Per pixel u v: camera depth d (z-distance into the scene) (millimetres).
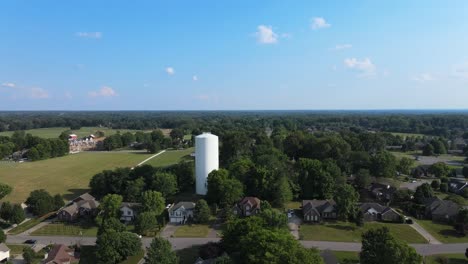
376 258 53375
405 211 93250
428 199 94375
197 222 84312
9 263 60188
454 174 134375
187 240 73750
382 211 86250
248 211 87688
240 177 99438
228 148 142125
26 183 127875
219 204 92688
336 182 105375
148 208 84375
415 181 125688
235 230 62375
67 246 70500
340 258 64812
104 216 85062
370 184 112562
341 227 81250
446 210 86188
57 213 89688
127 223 85438
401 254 52031
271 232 56125
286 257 48219
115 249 63281
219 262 52750
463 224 77500
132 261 64250
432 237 75562
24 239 76250
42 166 160500
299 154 147500
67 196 111562
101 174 108062
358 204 90500
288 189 96625
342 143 135375
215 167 104438
